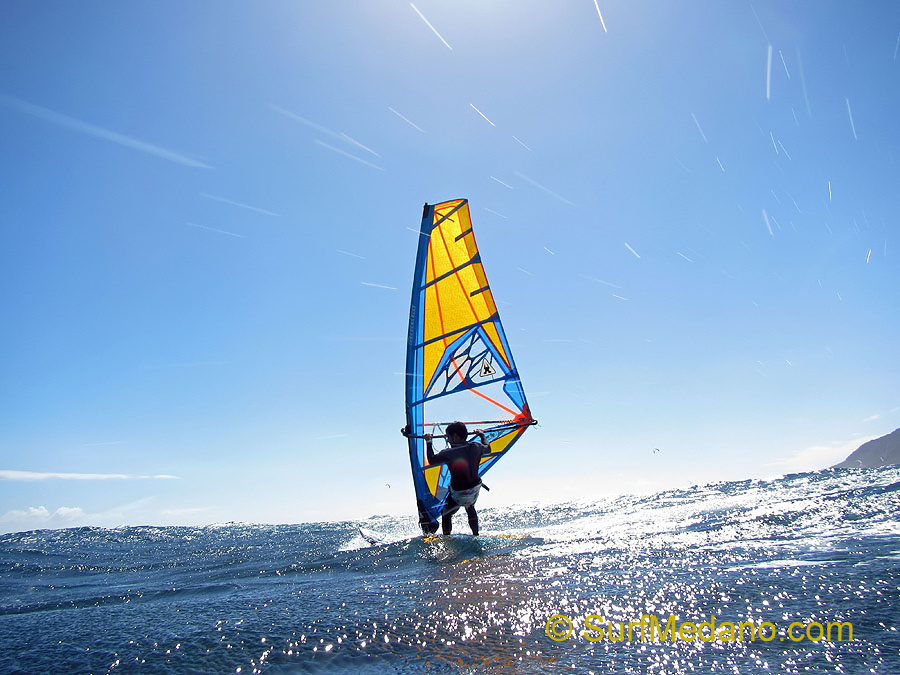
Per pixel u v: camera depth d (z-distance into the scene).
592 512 10.58
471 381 8.40
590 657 1.95
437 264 8.68
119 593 4.56
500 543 5.57
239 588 4.32
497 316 8.26
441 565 4.47
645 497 13.78
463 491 6.77
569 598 2.77
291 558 6.40
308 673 2.02
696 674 1.72
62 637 2.83
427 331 8.59
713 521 5.88
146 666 2.23
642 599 2.66
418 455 8.23
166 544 11.51
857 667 1.68
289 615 2.93
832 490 8.56
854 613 2.19
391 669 1.99
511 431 8.15
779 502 7.30
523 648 2.10
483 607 2.73
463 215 8.66
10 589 5.47
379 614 2.76
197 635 2.64
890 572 2.77
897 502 5.67
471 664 1.97
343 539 9.78
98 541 12.55
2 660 2.46
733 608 2.40
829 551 3.52
